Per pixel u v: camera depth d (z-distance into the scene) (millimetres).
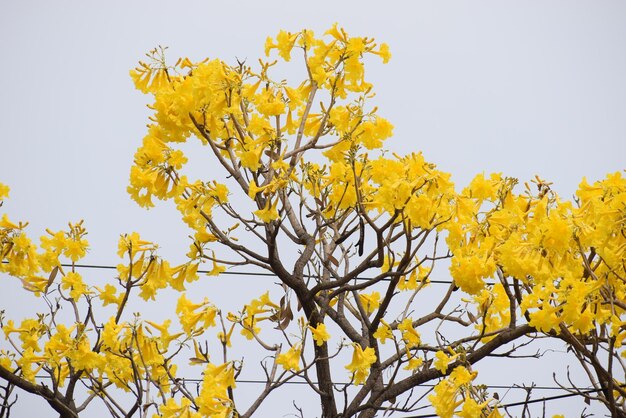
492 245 8047
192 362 8305
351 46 8898
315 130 9469
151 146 8539
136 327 8305
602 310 7426
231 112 8656
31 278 9086
